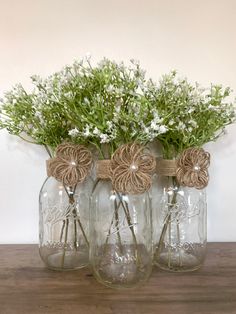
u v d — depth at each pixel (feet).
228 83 3.47
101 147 2.66
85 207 2.97
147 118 2.47
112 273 2.57
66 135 2.89
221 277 2.71
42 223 2.95
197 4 3.44
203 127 2.77
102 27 3.43
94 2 3.43
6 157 3.49
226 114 2.77
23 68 3.42
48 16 3.41
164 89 2.63
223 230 3.61
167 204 2.92
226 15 3.45
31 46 3.42
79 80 2.56
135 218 2.60
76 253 2.96
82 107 2.49
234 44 3.47
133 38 3.44
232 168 3.55
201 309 2.19
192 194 2.92
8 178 3.51
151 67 3.45
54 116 2.80
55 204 2.91
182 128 2.62
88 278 2.72
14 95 3.00
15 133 3.00
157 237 2.97
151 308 2.21
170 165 2.82
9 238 3.57
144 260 2.62
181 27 3.44
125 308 2.21
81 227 2.96
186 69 3.46
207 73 3.47
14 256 3.21
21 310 2.19
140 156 2.42
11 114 2.98
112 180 2.42
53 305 2.26
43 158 3.51
